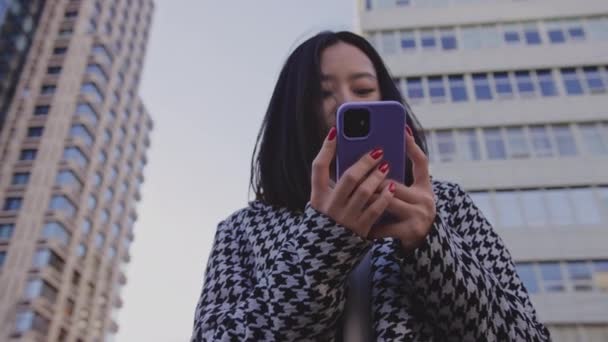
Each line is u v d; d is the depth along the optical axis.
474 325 0.67
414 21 20.91
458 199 1.02
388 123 0.70
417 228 0.67
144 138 50.78
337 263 0.66
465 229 0.96
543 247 16.12
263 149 1.17
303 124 1.06
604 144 17.75
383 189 0.66
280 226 0.97
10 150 36.38
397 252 0.70
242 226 1.11
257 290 0.76
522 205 16.89
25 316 29.55
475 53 19.98
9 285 30.58
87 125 38.25
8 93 37.44
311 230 0.67
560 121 18.33
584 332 14.79
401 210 0.66
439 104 19.08
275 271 0.70
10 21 37.19
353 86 1.11
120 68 45.84
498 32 20.44
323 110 1.09
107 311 39.16
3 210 33.88
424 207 0.67
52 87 39.59
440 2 21.28
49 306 31.17
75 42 41.69
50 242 32.25
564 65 19.44
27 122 37.72
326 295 0.66
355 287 0.81
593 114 18.33
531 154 17.78
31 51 40.22
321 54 1.16
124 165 45.09
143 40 53.09
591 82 19.08
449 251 0.68
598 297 15.15
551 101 18.77
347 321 0.77
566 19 20.42
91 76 40.31
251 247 1.02
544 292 15.48
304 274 0.66
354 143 0.70
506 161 17.70
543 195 16.98
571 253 15.92
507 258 0.92
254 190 1.20
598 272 15.54
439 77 19.69
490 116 18.64
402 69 19.89
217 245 1.10
